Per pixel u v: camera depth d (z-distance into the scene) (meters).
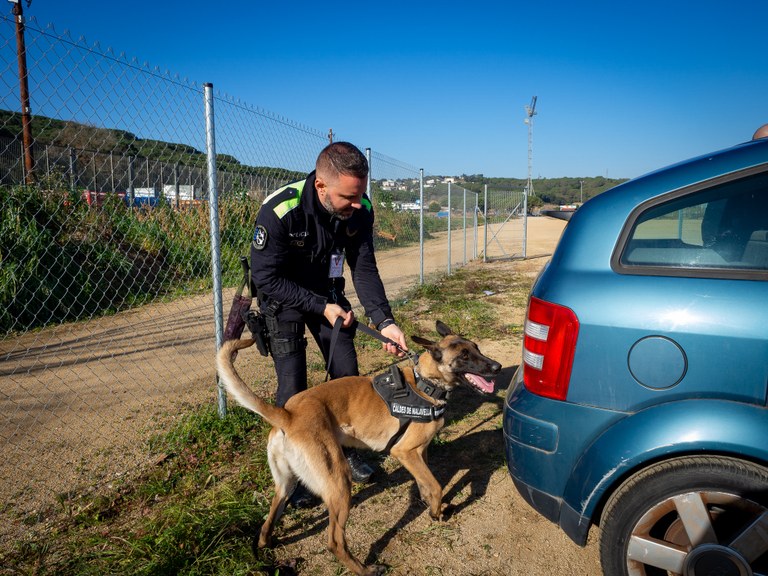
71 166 6.37
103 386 5.05
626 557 2.13
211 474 3.50
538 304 2.32
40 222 7.50
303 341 3.29
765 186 2.09
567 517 2.24
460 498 3.27
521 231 29.14
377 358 5.89
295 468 2.69
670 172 2.25
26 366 5.66
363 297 3.45
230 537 2.81
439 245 14.44
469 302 8.95
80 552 2.74
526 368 2.36
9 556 2.72
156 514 3.09
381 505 3.21
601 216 2.29
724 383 1.97
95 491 3.30
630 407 2.10
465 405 4.67
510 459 2.42
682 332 2.02
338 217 3.04
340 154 2.76
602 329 2.13
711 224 2.12
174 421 4.23
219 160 5.29
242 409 4.39
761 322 1.94
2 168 6.11
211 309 8.20
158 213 8.22
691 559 2.00
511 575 2.58
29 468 3.53
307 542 2.89
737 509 1.95
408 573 2.62
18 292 7.00
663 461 2.06
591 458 2.14
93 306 7.88
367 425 3.05
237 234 7.23
